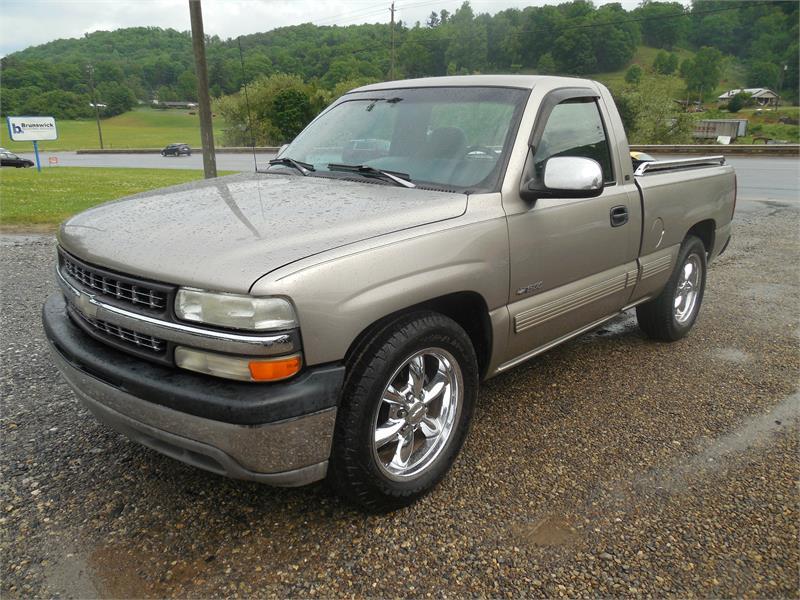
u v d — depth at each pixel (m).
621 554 2.41
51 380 3.86
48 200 13.20
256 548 2.41
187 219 2.57
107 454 3.04
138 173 25.88
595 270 3.56
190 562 2.33
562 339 3.54
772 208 12.52
